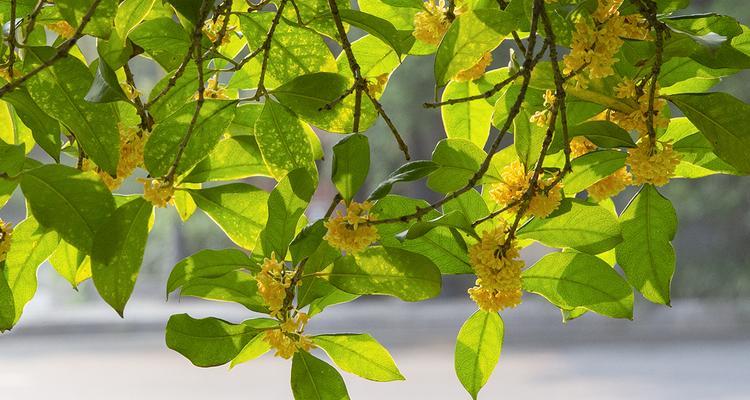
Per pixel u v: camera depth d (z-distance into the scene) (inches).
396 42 86.7
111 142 82.0
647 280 86.8
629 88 83.2
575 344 559.5
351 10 86.0
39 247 86.1
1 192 80.7
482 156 84.3
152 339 610.5
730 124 82.9
